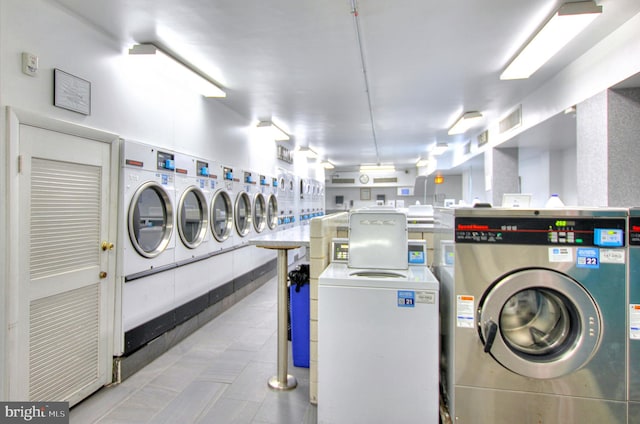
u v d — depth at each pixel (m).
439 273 2.22
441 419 1.90
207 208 3.93
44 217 2.02
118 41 2.57
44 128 2.01
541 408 1.65
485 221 1.70
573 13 2.11
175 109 3.34
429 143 7.20
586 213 1.62
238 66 3.08
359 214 2.38
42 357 2.02
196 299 3.67
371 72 3.25
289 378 2.57
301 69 3.17
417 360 1.85
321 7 2.16
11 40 1.81
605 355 1.60
